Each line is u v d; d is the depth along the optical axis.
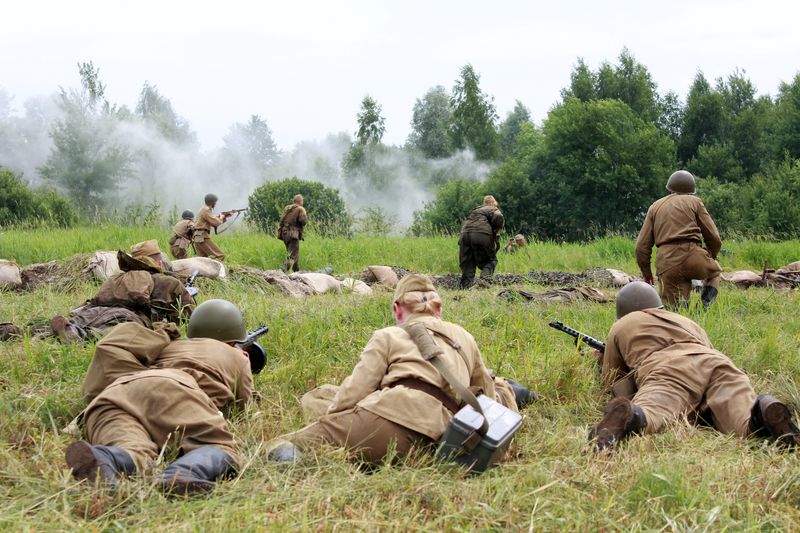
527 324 7.72
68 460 3.70
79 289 10.30
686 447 4.57
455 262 17.81
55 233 19.70
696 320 7.86
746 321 8.58
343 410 4.41
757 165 52.31
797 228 33.12
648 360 5.48
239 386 4.97
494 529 3.40
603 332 7.57
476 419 4.07
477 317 8.12
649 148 40.84
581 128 40.94
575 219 40.78
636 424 4.68
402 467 4.10
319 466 4.05
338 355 6.49
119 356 4.61
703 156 49.59
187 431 4.19
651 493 3.72
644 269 9.49
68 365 5.98
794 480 3.94
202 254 14.98
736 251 18.78
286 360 6.44
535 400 5.64
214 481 3.84
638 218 41.19
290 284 11.14
